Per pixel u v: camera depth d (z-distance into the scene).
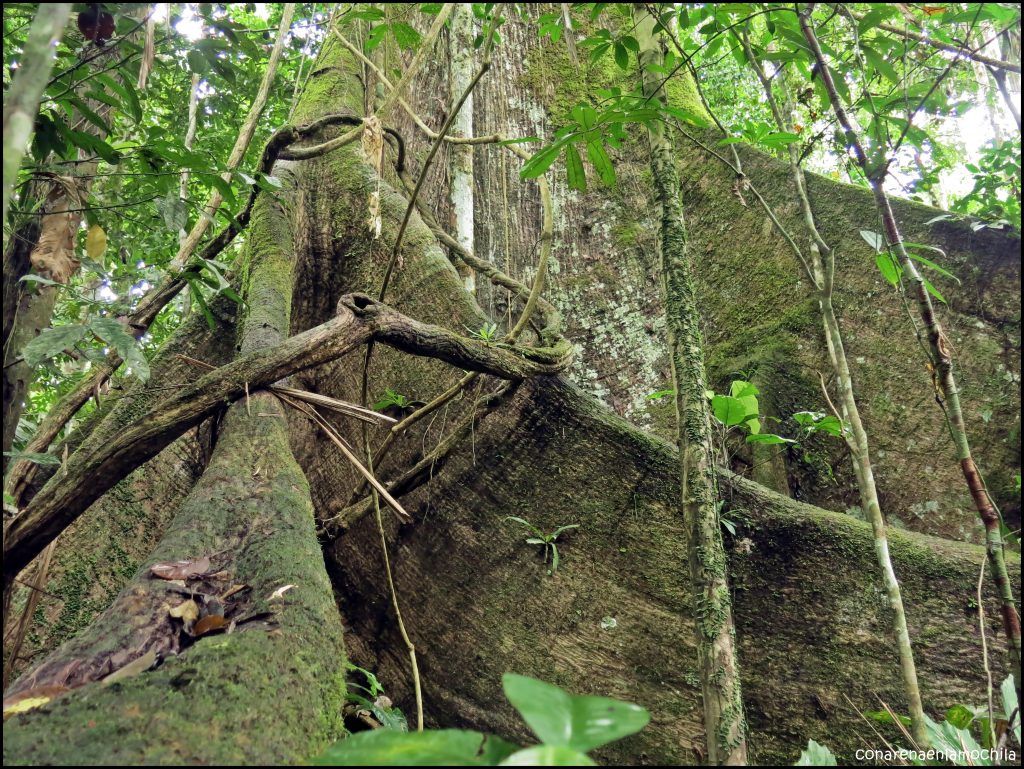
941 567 2.53
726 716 1.62
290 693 1.49
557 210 5.18
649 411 4.21
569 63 5.85
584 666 2.61
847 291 3.79
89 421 3.83
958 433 1.68
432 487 3.13
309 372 3.85
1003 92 1.84
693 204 4.59
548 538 2.85
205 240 5.28
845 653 2.41
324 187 4.18
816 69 2.20
